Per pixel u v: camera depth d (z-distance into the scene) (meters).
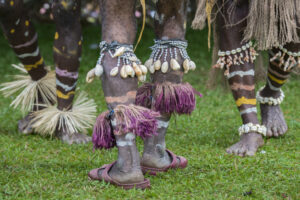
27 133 6.34
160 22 4.26
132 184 4.13
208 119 7.21
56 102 6.26
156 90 4.25
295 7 5.04
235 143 5.64
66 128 5.95
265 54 6.20
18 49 5.80
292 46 5.38
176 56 4.25
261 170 4.73
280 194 4.11
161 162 4.57
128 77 3.95
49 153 5.51
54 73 6.30
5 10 5.31
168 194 4.08
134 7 3.99
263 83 6.77
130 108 3.93
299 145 5.75
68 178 4.48
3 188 4.18
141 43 4.89
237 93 5.46
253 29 5.09
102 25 4.03
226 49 5.35
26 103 6.26
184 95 4.23
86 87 8.94
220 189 4.24
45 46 13.39
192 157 5.27
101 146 4.24
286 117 7.24
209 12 4.70
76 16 5.27
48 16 14.73
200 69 10.68
